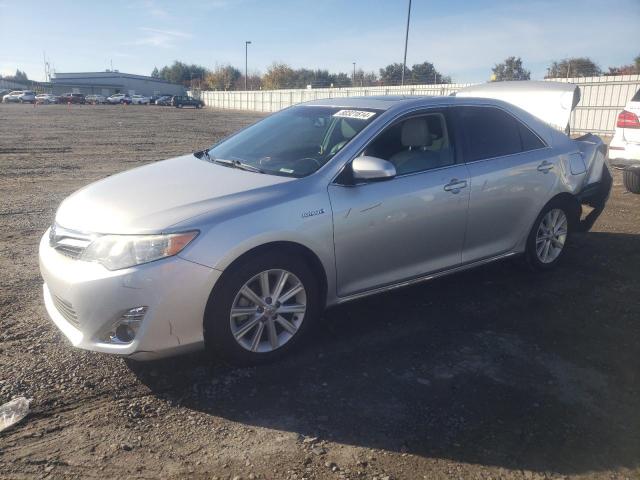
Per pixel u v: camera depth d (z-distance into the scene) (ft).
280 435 9.43
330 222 11.84
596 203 18.86
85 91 351.87
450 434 9.55
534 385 11.11
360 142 12.84
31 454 8.77
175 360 11.66
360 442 9.30
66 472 8.41
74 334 10.62
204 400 10.36
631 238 21.50
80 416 9.77
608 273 17.57
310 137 13.82
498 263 17.90
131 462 8.68
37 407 9.94
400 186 13.00
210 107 238.27
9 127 84.17
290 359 11.93
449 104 14.79
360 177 12.08
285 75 274.77
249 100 202.59
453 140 14.55
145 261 10.04
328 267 12.08
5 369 11.10
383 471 8.63
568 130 25.72
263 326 11.48
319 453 9.00
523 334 13.33
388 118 13.44
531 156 16.10
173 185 12.10
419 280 14.05
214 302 10.64
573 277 17.16
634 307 14.99
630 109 27.04
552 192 16.52
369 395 10.66
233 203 11.07
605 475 8.68
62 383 10.71
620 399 10.71
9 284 15.72
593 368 11.84
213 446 9.11
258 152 14.05
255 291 11.35
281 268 11.37
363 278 12.88
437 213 13.70
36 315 13.67
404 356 12.16
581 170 17.42
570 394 10.84
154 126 94.48
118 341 10.25
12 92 235.20
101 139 66.23
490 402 10.50
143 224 10.32
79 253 10.51
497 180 14.97
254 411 10.07
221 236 10.50
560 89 25.72
